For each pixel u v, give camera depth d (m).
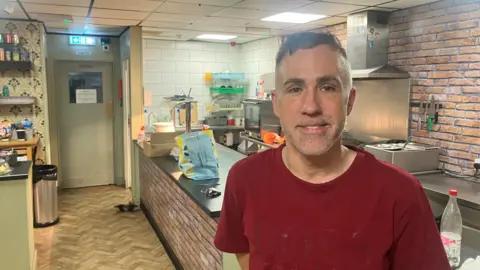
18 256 2.91
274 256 0.93
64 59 5.64
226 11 3.88
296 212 0.92
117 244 3.86
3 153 3.40
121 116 6.00
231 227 1.07
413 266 0.88
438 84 3.38
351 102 0.95
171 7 3.70
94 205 5.09
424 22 3.47
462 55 3.17
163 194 3.72
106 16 4.19
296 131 0.90
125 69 5.38
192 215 2.80
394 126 3.81
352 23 3.94
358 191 0.89
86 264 3.43
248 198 1.00
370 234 0.87
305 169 0.93
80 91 5.84
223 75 6.46
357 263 0.87
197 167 2.99
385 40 3.83
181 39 6.16
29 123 4.67
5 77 4.66
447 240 1.49
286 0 3.34
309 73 0.87
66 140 5.85
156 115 6.25
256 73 6.30
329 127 0.88
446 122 3.34
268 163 1.00
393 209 0.87
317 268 0.89
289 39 0.93
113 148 6.12
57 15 4.16
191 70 6.42
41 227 4.29
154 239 3.99
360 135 4.23
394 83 3.79
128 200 5.31
